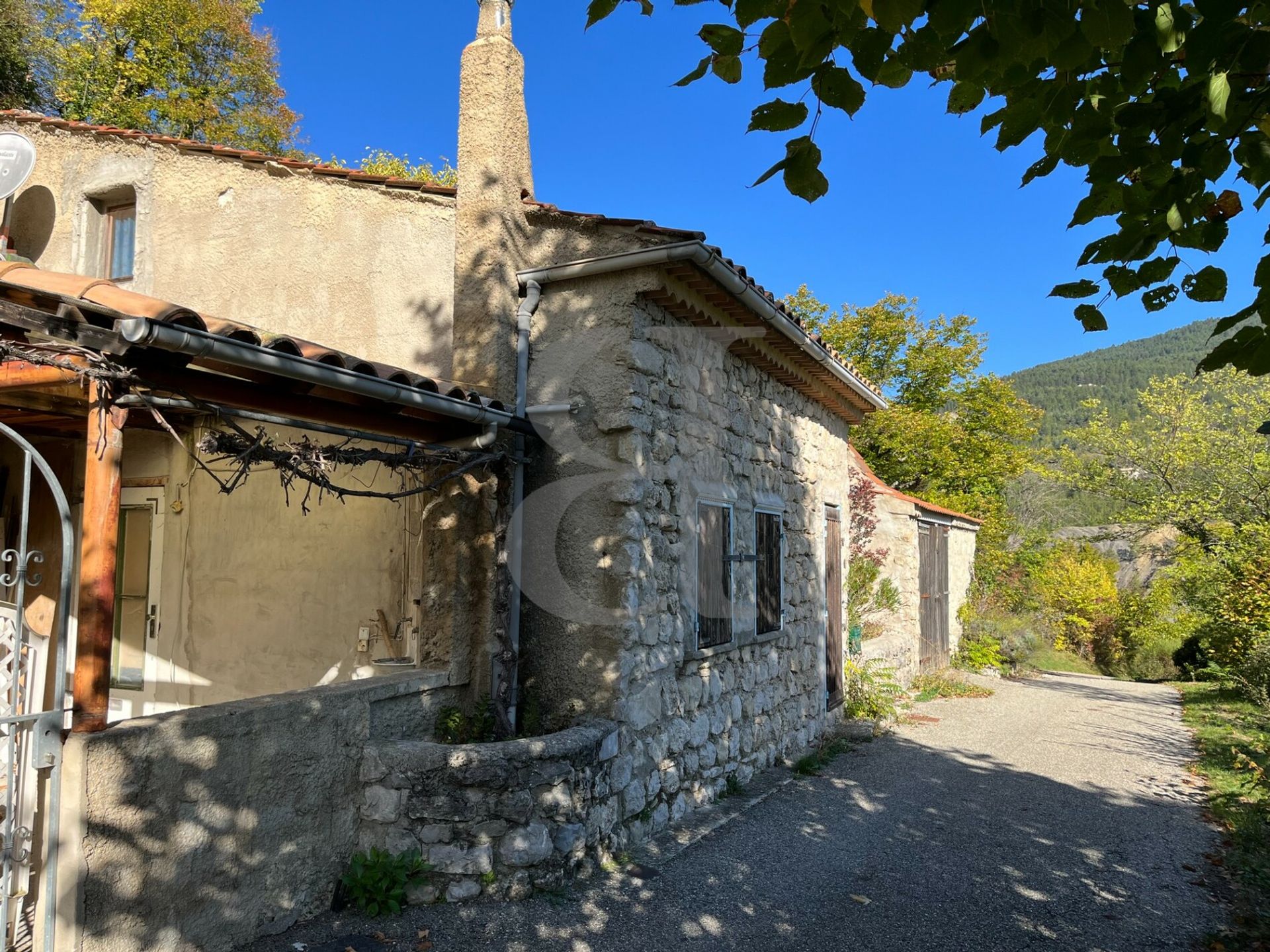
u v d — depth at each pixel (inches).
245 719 136.4
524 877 155.1
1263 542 506.0
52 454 260.5
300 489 221.9
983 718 375.6
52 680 142.7
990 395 861.2
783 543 280.5
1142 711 414.9
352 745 156.2
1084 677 605.6
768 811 218.7
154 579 245.3
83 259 264.5
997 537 780.6
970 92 87.3
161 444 247.6
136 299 112.1
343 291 227.0
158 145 253.6
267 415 136.7
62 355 120.0
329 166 229.5
